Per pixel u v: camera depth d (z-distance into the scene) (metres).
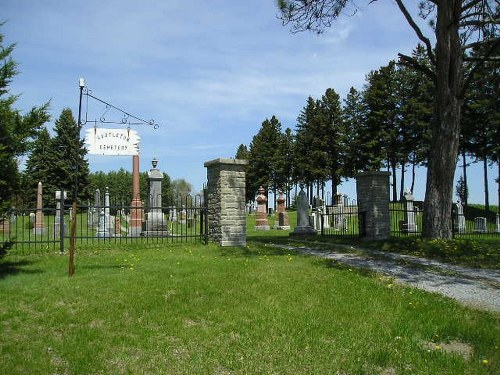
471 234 24.80
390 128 54.59
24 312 6.88
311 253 13.01
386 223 16.73
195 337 6.03
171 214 23.48
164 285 8.40
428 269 10.79
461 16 15.98
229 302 7.46
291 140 71.56
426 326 6.64
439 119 15.09
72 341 5.84
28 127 9.09
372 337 6.17
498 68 23.55
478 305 7.79
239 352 5.62
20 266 10.37
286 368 5.24
